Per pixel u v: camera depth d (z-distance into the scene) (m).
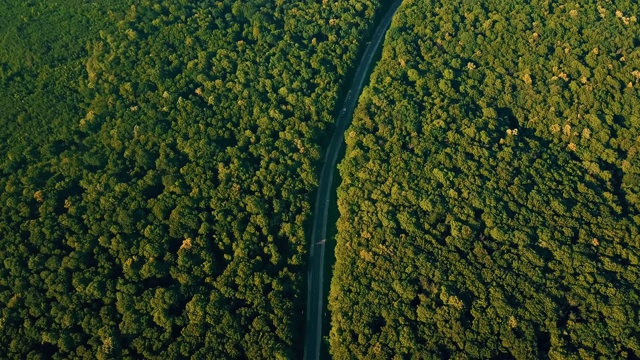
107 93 179.12
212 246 150.00
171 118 173.50
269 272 147.00
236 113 176.88
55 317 133.88
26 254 142.38
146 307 137.38
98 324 133.75
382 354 131.75
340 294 142.62
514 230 148.25
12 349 129.12
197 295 139.38
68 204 152.38
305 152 169.75
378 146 169.00
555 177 157.62
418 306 137.75
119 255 144.50
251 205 155.62
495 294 137.00
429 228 150.75
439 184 159.38
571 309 136.62
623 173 159.38
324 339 143.25
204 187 158.75
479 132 167.62
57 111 174.25
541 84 178.62
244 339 134.50
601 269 140.12
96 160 162.38
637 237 143.88
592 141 163.62
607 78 173.88
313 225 164.75
